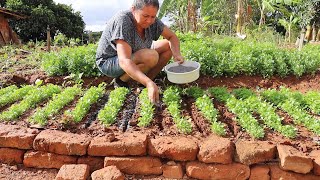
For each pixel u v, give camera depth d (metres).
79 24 22.98
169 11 14.09
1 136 3.60
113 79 5.28
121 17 4.20
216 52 5.78
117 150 3.38
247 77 5.47
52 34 20.42
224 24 14.89
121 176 3.20
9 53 8.41
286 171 3.22
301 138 3.58
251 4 16.61
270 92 4.63
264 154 3.23
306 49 7.23
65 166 3.36
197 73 4.50
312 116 4.16
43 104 4.59
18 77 5.64
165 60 4.86
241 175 3.25
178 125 3.69
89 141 3.47
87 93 4.63
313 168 3.18
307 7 11.80
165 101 4.34
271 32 10.89
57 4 22.25
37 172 3.52
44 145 3.50
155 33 4.62
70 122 3.91
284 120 4.00
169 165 3.35
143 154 3.38
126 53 4.11
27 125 3.94
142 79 3.84
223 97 4.45
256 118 3.99
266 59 5.54
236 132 3.68
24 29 19.22
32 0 20.56
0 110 4.49
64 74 5.64
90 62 5.46
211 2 13.79
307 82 5.44
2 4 20.36
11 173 3.49
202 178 3.30
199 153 3.29
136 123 3.89
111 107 4.16
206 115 3.96
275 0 14.13
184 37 7.29
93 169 3.46
